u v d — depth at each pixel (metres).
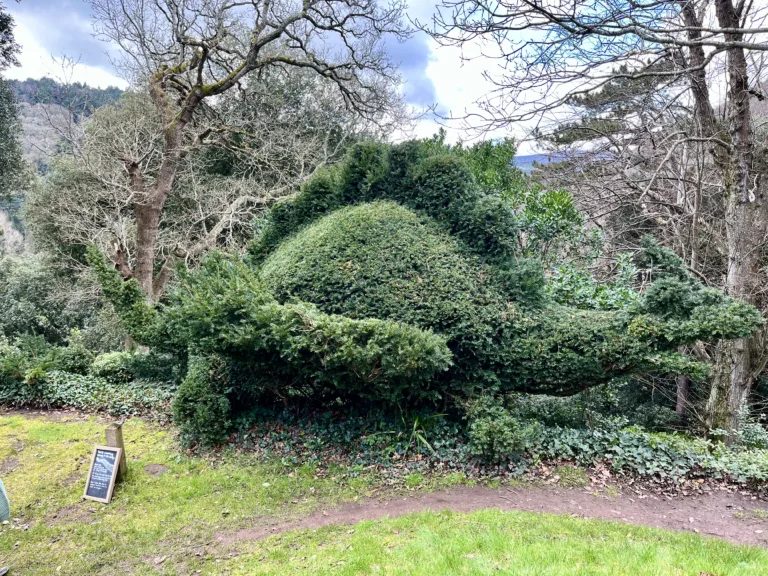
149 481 5.48
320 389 6.41
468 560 3.60
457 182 6.66
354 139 19.36
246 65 13.77
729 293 8.59
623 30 4.89
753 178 9.25
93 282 15.09
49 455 6.21
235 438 6.35
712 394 9.16
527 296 6.05
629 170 11.97
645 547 3.84
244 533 4.45
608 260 11.55
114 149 12.94
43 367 8.53
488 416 5.62
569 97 5.50
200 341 5.55
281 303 6.31
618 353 5.41
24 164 15.62
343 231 6.58
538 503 4.89
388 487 5.23
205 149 16.53
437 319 5.79
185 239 15.05
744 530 4.60
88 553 4.24
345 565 3.66
